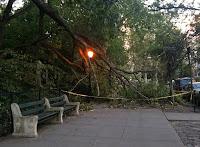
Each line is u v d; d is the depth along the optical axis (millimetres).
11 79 8461
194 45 13266
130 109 11008
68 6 9531
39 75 10508
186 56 12711
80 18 10297
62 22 7746
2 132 5855
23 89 9172
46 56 11281
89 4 7805
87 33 10492
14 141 5273
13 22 10117
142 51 19219
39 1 7609
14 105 5770
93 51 7867
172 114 9406
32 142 5188
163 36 12664
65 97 9258
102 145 4973
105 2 7797
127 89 12859
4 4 9836
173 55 12406
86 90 13578
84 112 10008
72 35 7855
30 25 10336
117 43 14984
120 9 9016
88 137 5629
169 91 13281
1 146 4895
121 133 6047
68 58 12289
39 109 6891
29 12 10508
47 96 10547
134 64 25172
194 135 5961
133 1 10492
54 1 10172
